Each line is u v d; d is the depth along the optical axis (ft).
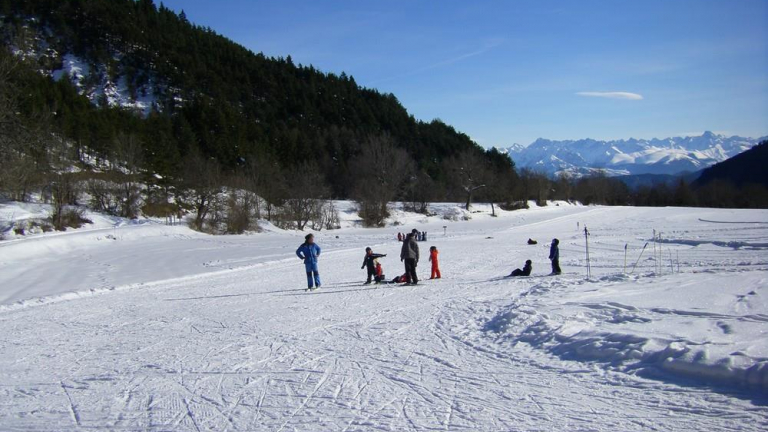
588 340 28.07
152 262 100.63
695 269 60.18
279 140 338.95
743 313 30.66
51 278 78.59
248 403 23.00
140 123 291.17
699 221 205.87
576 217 250.78
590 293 42.60
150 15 505.25
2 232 137.49
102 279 76.84
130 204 200.23
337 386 24.88
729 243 100.63
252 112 412.36
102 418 21.80
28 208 164.14
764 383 20.15
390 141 324.60
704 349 23.22
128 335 38.27
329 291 58.34
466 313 41.06
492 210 294.87
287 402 22.91
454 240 153.58
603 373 24.18
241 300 53.98
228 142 292.40
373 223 240.73
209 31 563.07
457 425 19.31
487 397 22.26
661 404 19.94
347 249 124.57
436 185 338.75
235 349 32.83
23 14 426.10
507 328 34.01
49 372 28.89
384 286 60.85
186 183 199.21
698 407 19.31
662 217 235.81
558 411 20.08
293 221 223.92
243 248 133.28
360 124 431.84
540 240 144.77
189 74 440.45
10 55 116.47
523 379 24.45
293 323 40.47
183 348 33.58
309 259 60.08
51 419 21.81
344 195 316.19
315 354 30.96
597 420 18.95
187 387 25.55
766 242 97.81
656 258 82.33
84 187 190.60
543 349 29.14
